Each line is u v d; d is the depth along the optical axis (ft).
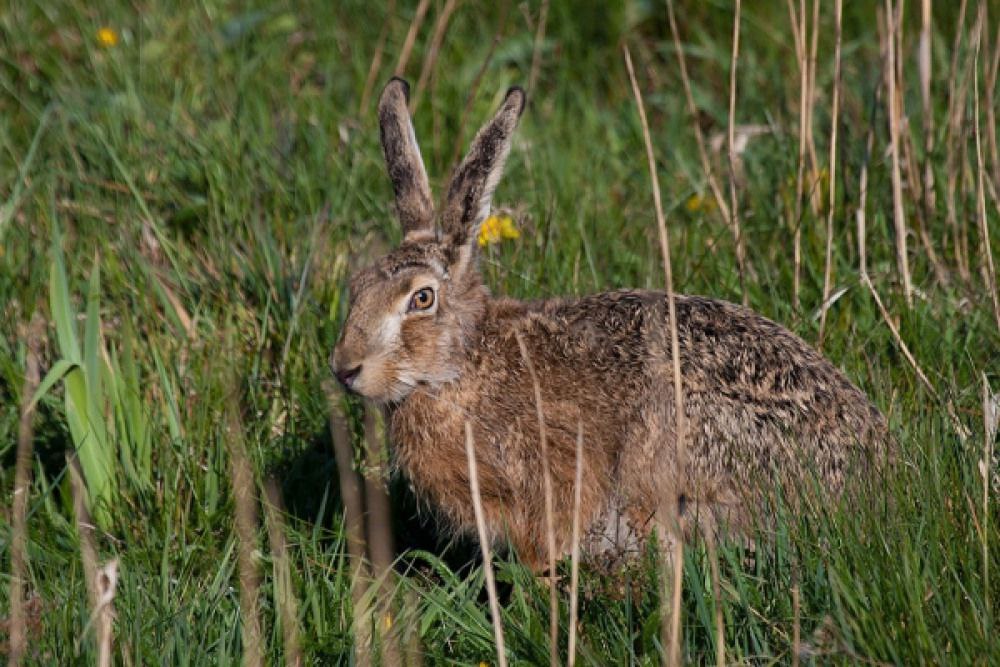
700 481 30.32
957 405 32.17
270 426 34.53
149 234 40.88
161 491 32.55
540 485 31.76
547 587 29.84
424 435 32.30
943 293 37.68
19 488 28.14
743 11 50.96
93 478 32.32
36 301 37.50
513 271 37.76
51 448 34.53
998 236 39.27
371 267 32.58
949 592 25.84
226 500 32.48
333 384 33.04
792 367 30.81
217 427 33.83
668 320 31.48
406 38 49.39
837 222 40.96
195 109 46.06
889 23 38.65
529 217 41.14
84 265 39.17
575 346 31.96
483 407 31.91
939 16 49.83
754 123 47.09
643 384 30.96
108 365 33.35
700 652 26.71
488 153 32.60
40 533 31.42
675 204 41.19
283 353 36.04
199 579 29.99
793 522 28.45
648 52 50.49
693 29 50.90
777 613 27.27
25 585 29.71
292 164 43.39
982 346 35.42
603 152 45.70
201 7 51.19
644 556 28.86
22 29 49.29
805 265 39.04
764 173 43.57
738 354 30.83
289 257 39.42
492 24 51.55
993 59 41.98
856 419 30.55
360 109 46.88
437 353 31.78
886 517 27.86
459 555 33.60
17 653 25.11
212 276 39.04
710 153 45.42
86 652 26.23
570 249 39.37
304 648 27.22
